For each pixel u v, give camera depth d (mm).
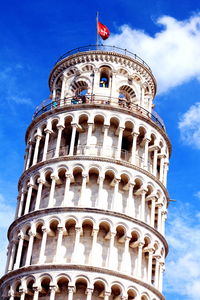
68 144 63688
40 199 59500
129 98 69000
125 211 58312
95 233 55094
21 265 58219
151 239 58031
